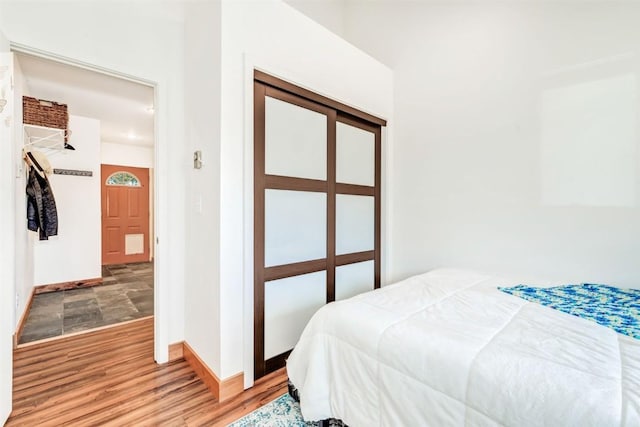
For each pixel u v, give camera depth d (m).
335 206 2.47
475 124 2.41
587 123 1.91
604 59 1.85
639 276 1.75
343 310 1.37
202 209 1.91
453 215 2.55
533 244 2.13
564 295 1.59
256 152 1.89
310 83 2.16
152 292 3.91
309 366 1.36
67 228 4.07
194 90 2.03
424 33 2.72
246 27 1.79
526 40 2.15
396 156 2.94
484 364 0.92
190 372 1.99
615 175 1.82
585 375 0.83
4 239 1.49
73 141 4.13
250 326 1.83
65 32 1.78
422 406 0.99
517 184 2.20
